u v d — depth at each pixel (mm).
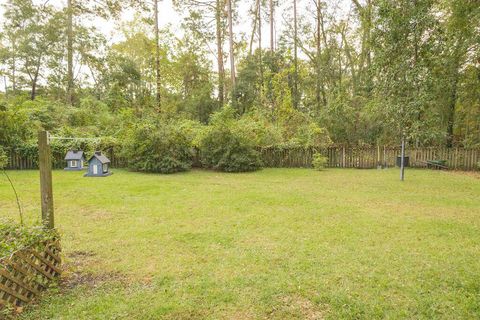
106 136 14125
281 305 2797
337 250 4105
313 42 24594
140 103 20734
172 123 13867
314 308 2752
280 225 5238
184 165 12562
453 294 2959
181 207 6461
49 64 21438
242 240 4508
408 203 6875
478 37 11438
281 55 22984
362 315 2637
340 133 16016
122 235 4719
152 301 2848
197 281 3240
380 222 5402
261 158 14352
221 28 22562
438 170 13312
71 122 15680
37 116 14047
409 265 3619
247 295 2961
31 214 5758
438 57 9711
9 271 2584
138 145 12195
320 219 5602
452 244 4328
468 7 11438
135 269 3547
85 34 21547
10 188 8227
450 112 14055
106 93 21734
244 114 18859
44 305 2756
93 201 6973
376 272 3441
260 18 25953
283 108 17891
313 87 23438
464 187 8945
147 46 22531
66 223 5320
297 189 8625
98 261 3770
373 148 14438
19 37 21141
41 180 3219
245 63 23078
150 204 6719
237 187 8945
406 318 2590
